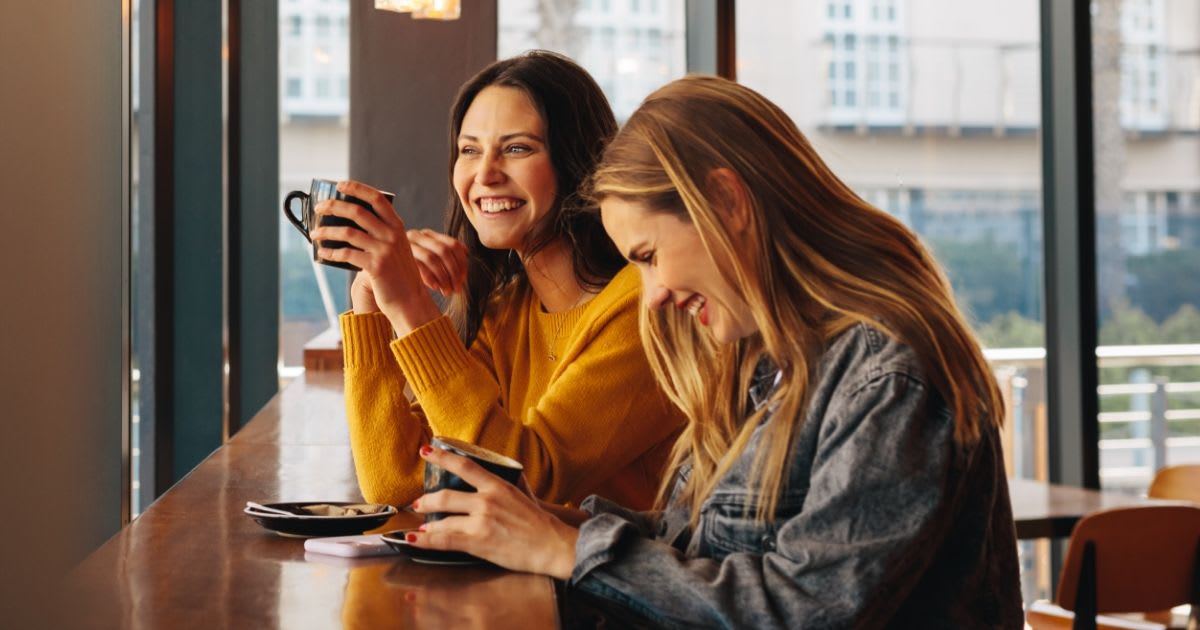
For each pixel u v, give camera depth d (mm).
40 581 2400
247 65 3791
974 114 4375
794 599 1090
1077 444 4375
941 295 1221
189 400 3479
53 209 2490
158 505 1441
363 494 1580
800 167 1235
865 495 1099
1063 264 4398
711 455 1402
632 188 1251
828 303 1199
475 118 1832
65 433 2559
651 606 1122
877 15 4301
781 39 4234
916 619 1179
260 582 1079
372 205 1543
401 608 1001
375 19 3465
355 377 1608
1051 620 3445
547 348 1835
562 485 1642
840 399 1153
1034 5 4395
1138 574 2969
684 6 4164
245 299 3787
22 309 2320
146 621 943
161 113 3367
